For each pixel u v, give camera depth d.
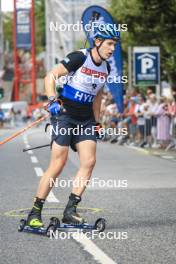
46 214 16.64
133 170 29.22
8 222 15.74
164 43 59.19
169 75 72.50
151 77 51.47
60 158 14.44
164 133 44.28
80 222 14.55
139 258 11.99
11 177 26.58
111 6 70.88
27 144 53.09
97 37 14.40
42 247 12.98
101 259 11.95
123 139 51.38
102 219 14.47
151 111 45.91
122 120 51.88
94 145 14.62
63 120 14.42
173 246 12.98
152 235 14.06
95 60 14.38
